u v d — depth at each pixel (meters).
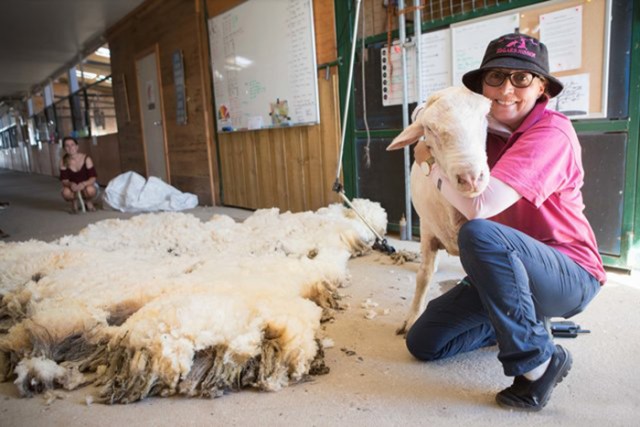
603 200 2.92
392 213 4.17
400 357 1.98
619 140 2.81
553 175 1.44
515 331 1.46
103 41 9.62
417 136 1.67
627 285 2.68
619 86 2.77
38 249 3.47
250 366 1.78
